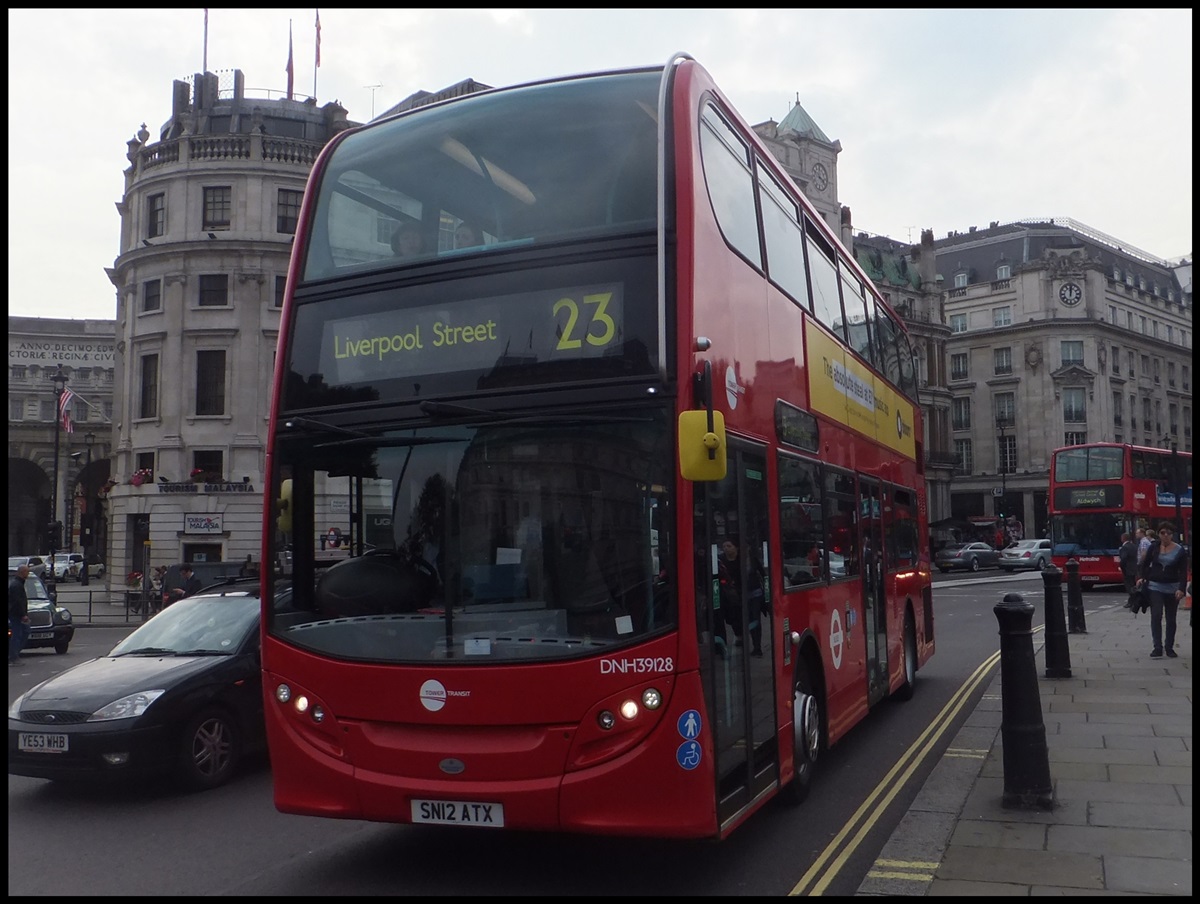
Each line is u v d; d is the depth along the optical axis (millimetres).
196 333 43594
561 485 5758
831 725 8367
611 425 5730
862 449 10453
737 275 6793
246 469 43094
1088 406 82500
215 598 10297
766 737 6691
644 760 5418
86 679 8852
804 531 8023
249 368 43406
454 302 6148
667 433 5641
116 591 44094
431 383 6109
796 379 8133
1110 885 5570
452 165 6418
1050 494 36500
